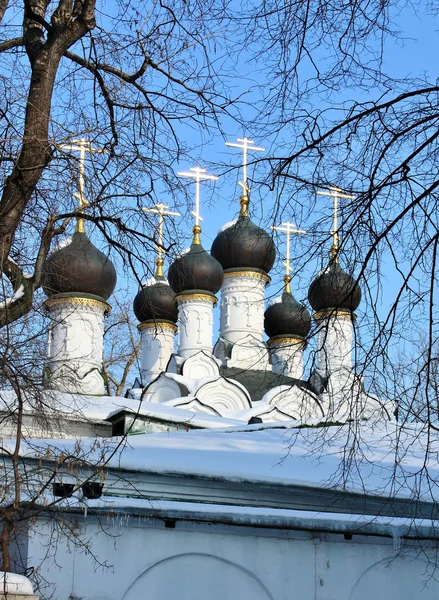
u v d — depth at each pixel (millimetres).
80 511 12234
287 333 38031
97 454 14727
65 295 30391
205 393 31297
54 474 10836
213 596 12930
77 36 11961
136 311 37906
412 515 14695
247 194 11977
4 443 14156
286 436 17625
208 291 35844
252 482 14852
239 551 13172
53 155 11539
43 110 11680
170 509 12773
